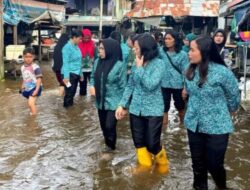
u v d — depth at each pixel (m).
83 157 6.66
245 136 7.97
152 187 5.52
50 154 6.80
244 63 10.71
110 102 6.60
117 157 6.65
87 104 10.95
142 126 5.95
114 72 6.45
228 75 4.67
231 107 4.88
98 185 5.58
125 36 11.27
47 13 23.05
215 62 4.74
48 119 9.17
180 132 8.21
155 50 5.66
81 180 5.75
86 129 8.39
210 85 4.68
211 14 22.52
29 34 25.16
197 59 4.70
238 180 5.76
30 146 7.20
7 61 16.36
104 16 40.31
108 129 6.77
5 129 8.29
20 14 22.81
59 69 11.64
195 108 4.85
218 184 5.32
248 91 10.63
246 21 13.82
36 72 9.42
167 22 24.53
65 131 8.22
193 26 23.67
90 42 11.83
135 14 23.73
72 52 10.36
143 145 6.05
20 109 10.17
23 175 5.90
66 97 10.47
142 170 6.03
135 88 5.86
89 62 11.94
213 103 4.75
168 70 8.09
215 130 4.77
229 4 15.85
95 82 6.64
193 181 5.44
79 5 42.34
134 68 5.88
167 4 23.00
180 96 8.23
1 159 6.53
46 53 25.84
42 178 5.80
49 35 32.34
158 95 5.77
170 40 7.97
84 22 39.69
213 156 4.87
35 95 9.48
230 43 14.95
